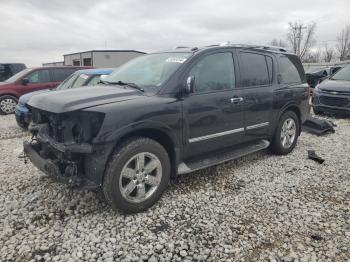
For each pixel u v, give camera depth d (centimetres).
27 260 277
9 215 350
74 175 320
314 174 477
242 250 295
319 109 980
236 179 456
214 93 421
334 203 384
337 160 542
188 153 404
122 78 443
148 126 348
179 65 398
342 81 991
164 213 358
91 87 407
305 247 300
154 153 358
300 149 610
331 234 320
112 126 321
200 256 286
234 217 351
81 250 292
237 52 471
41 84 1120
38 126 371
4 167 505
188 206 374
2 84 1102
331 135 729
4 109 1099
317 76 1827
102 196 358
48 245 298
